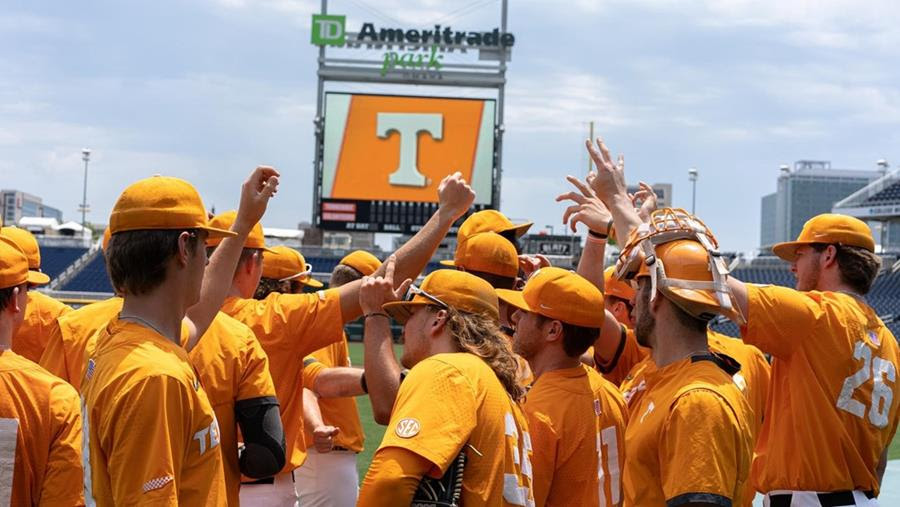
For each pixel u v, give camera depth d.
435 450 2.63
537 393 3.47
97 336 2.84
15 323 3.30
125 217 2.73
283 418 4.11
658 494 3.22
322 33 31.28
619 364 4.64
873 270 4.29
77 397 3.12
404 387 2.79
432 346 3.07
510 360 3.01
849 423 4.02
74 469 3.02
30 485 2.98
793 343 3.96
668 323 3.34
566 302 3.53
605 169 4.46
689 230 3.41
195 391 2.69
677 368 3.29
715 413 3.06
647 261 3.36
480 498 2.71
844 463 4.00
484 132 30.27
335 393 4.82
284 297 4.14
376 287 3.57
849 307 4.10
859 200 43.34
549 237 30.55
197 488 2.68
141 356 2.61
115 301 3.70
